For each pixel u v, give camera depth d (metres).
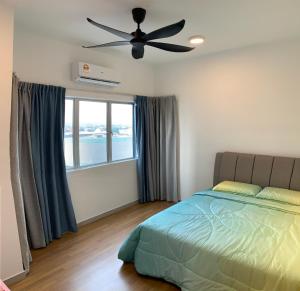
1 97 2.18
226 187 3.38
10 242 2.29
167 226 2.36
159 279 2.34
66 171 3.36
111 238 3.18
